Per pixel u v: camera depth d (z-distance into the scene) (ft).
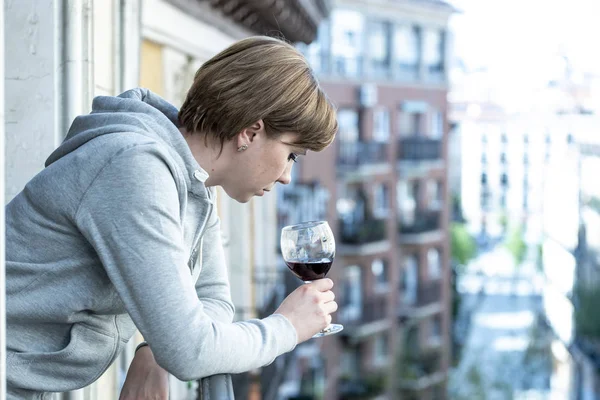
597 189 96.43
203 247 5.90
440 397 98.17
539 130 192.54
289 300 5.33
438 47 98.22
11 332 4.97
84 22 7.98
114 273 4.70
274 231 35.91
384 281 90.33
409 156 93.04
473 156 195.72
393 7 91.25
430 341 98.43
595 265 95.25
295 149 5.27
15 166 7.95
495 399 104.73
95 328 5.08
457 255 129.80
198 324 4.76
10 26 7.89
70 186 4.76
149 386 5.44
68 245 4.84
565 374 106.83
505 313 150.71
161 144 4.90
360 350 86.89
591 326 93.76
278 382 33.96
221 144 5.18
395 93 92.58
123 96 5.40
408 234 93.15
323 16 38.27
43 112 7.92
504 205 192.03
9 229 4.90
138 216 4.67
